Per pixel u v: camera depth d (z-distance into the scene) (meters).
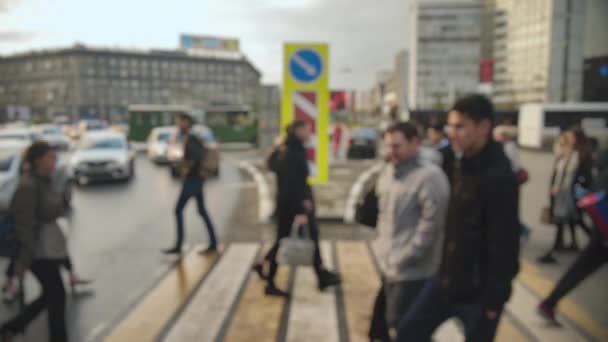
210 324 4.04
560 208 5.83
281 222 4.63
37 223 3.34
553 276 5.35
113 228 8.05
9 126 53.03
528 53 129.25
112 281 5.27
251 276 5.33
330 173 16.00
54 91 136.38
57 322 3.43
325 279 4.79
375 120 63.88
